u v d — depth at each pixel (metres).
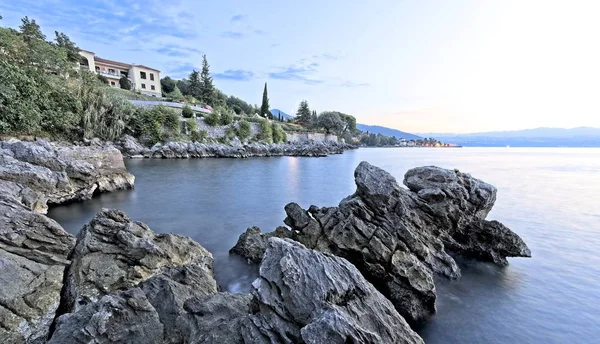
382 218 13.41
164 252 11.48
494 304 12.23
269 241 7.39
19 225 9.97
